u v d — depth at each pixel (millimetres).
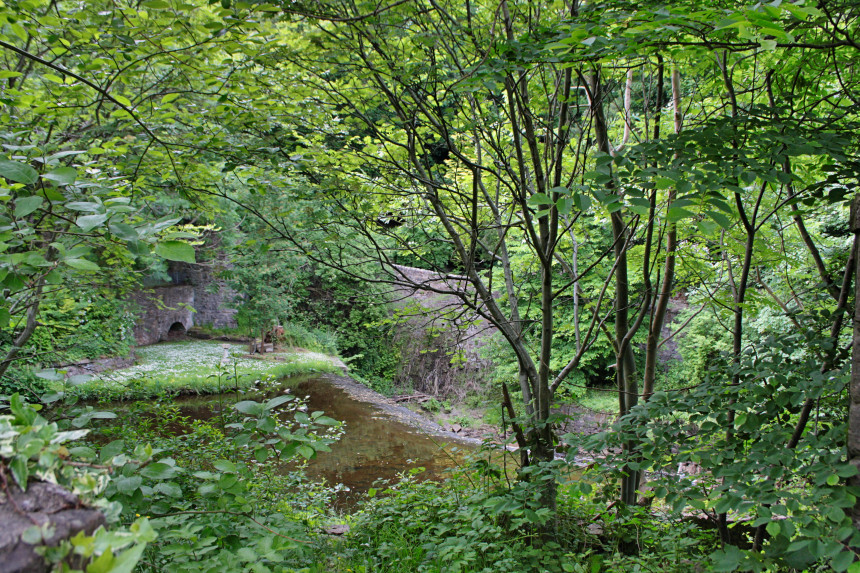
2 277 1402
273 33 2752
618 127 5250
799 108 3340
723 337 11695
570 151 4652
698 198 1769
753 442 2283
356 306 18250
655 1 2174
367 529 3982
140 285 4922
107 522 897
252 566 1823
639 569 2910
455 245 4020
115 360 12258
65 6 2982
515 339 4039
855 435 1759
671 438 2572
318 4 2832
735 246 4125
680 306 13523
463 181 4895
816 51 3100
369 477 8250
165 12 2266
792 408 2523
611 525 3691
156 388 5242
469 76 2502
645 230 4438
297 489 5570
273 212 3752
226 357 15953
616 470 2631
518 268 7367
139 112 3254
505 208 4758
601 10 2365
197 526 2109
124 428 3928
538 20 3264
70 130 3520
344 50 3062
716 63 3654
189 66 2736
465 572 3016
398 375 16797
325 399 13812
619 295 4328
